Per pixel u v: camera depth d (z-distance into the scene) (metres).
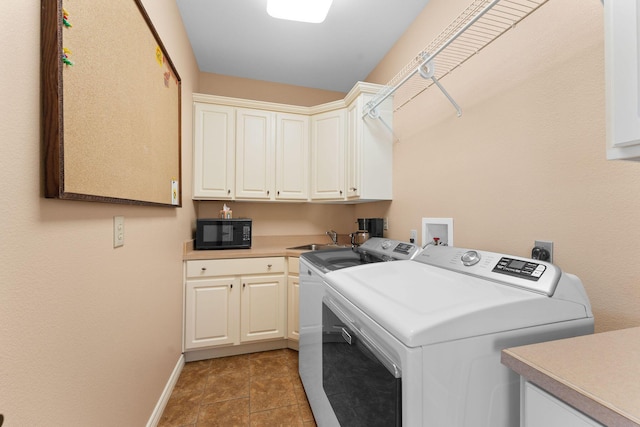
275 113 2.62
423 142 1.90
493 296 0.78
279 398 1.68
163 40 1.58
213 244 2.35
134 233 1.19
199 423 1.48
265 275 2.29
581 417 0.47
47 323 0.67
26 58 0.61
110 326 0.98
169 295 1.71
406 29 2.13
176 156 1.78
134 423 1.19
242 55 2.50
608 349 0.59
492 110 1.36
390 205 2.33
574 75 1.01
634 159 0.65
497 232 1.33
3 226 0.55
